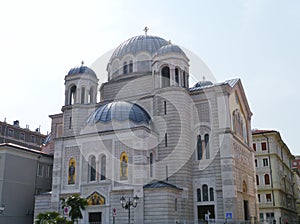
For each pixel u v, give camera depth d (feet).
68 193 167.43
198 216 165.99
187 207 160.86
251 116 222.89
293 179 357.00
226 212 159.22
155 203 147.64
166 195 146.82
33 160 201.05
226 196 161.27
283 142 294.25
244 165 190.60
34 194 197.06
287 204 292.40
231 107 181.78
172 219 146.82
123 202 136.26
